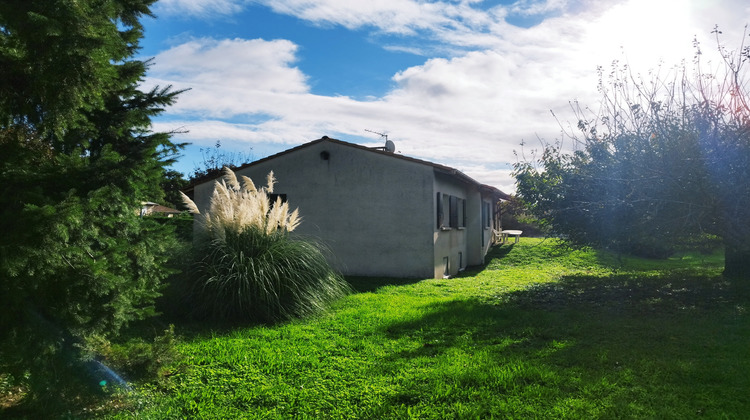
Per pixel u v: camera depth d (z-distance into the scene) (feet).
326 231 46.85
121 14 16.57
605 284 37.63
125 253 13.53
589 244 35.96
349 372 16.38
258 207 27.84
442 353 18.62
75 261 11.80
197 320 24.18
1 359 10.88
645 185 30.60
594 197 33.76
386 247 45.29
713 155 28.73
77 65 11.82
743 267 36.32
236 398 14.15
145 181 14.35
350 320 24.45
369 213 45.85
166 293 24.62
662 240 33.45
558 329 22.49
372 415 13.11
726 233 30.86
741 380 15.05
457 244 55.88
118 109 16.52
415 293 35.50
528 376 15.61
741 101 29.22
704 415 12.76
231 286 24.17
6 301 10.69
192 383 15.29
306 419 12.87
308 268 27.04
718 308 27.02
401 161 45.14
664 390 14.43
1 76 12.14
